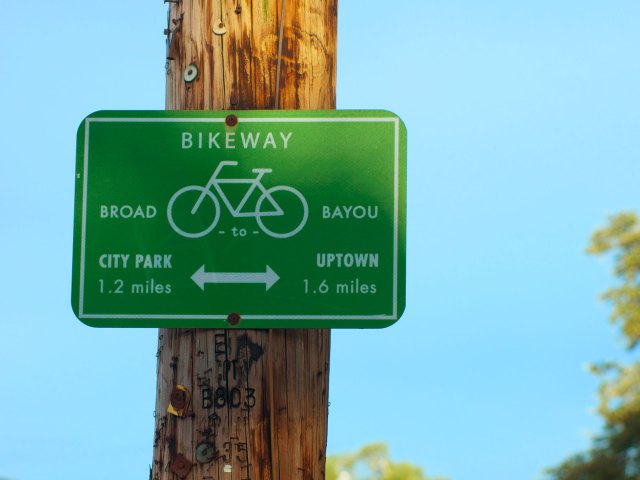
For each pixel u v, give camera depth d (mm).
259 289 3367
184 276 3379
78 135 3451
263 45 3543
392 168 3406
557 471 18781
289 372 3371
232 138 3436
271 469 3318
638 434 18453
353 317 3342
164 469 3340
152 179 3428
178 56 3582
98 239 3406
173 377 3377
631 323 18938
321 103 3561
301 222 3389
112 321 3369
